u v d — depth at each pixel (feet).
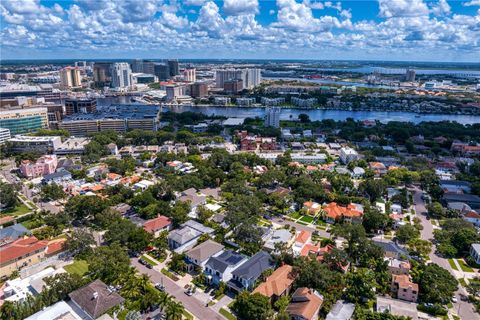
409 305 506.48
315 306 488.44
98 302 473.26
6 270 596.70
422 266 588.91
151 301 491.31
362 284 537.65
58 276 522.06
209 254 622.54
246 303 483.92
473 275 606.14
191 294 545.85
